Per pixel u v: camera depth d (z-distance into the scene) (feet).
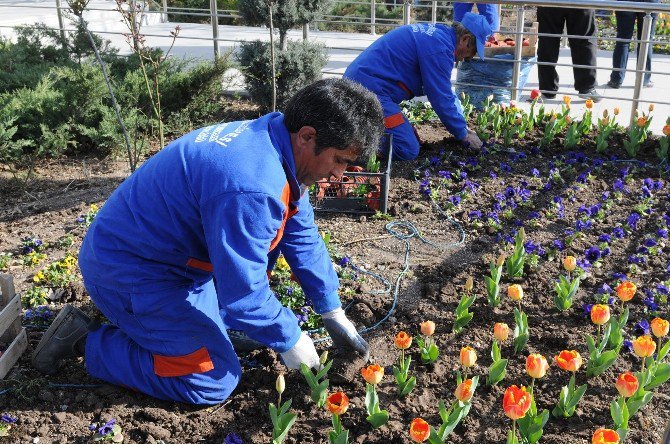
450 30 20.02
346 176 17.95
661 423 10.87
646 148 21.38
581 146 21.59
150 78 23.68
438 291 14.35
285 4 24.08
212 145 9.82
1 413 11.08
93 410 11.16
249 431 10.87
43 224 17.48
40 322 13.38
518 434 10.64
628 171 19.88
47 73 24.66
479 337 12.93
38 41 27.76
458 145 21.66
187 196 9.88
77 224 17.35
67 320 11.73
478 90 27.14
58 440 10.57
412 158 20.70
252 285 9.66
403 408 11.25
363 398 11.42
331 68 34.65
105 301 10.83
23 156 21.24
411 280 14.79
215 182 9.48
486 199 18.38
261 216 9.40
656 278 14.58
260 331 10.33
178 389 11.04
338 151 9.67
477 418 11.01
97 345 11.44
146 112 23.38
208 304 10.97
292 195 10.06
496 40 27.58
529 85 31.27
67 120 22.00
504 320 13.41
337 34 44.09
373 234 16.85
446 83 20.07
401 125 20.26
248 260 9.51
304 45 25.07
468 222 17.25
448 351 12.57
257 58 24.11
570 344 12.63
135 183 10.53
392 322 13.44
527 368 9.62
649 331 12.79
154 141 23.26
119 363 11.22
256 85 24.70
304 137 9.62
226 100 27.30
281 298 13.83
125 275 10.44
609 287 14.12
